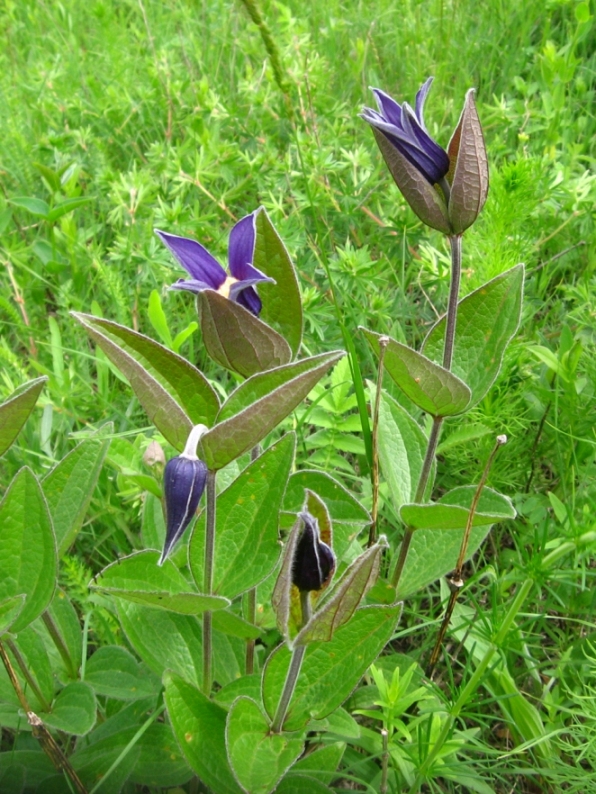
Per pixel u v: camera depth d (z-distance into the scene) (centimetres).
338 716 43
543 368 63
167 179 80
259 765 38
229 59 100
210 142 76
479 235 62
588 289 62
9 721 43
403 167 38
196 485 33
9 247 74
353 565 31
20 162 83
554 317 68
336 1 104
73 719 42
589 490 54
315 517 33
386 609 38
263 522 41
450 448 57
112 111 88
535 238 70
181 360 36
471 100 37
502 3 96
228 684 43
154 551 39
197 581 41
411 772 44
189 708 40
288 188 73
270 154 77
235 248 37
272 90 85
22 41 117
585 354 60
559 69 76
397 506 47
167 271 67
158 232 37
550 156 73
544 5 94
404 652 52
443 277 63
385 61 96
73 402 60
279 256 39
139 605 45
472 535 49
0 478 57
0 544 39
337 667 40
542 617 47
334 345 63
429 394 41
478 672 42
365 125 87
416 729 46
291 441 40
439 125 85
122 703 49
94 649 53
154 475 49
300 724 39
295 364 35
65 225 70
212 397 37
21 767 43
